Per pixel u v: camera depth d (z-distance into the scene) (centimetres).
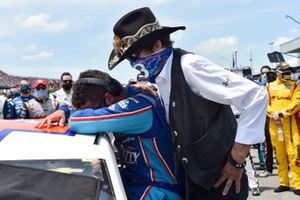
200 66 231
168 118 238
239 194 243
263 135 231
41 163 201
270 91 704
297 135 682
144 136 238
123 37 241
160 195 235
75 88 249
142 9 239
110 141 235
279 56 1229
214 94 230
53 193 190
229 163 233
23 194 187
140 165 240
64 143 214
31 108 780
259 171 885
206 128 231
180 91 234
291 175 694
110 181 204
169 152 242
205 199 240
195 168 231
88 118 229
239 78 230
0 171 195
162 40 240
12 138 215
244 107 229
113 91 254
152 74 240
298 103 674
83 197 191
